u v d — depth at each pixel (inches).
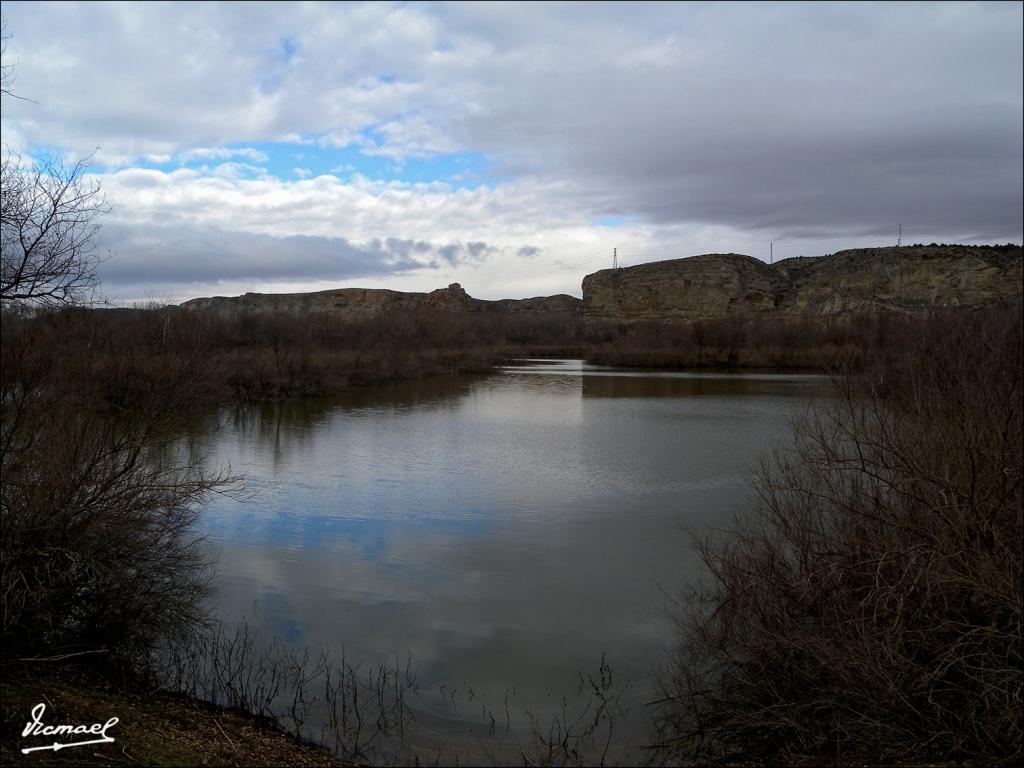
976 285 2908.5
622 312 3853.3
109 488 219.5
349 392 1179.3
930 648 170.1
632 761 178.9
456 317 2546.8
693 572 323.6
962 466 179.0
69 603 206.4
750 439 703.1
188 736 170.9
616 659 237.0
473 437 717.3
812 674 181.0
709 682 211.2
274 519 414.6
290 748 177.0
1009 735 151.9
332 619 269.3
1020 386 215.6
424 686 217.5
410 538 378.6
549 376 1612.9
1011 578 158.6
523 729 193.2
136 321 557.9
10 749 142.6
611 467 567.8
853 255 3528.5
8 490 201.3
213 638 246.7
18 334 218.1
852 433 211.2
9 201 203.3
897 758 161.6
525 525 404.2
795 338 1973.4
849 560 191.8
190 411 351.9
